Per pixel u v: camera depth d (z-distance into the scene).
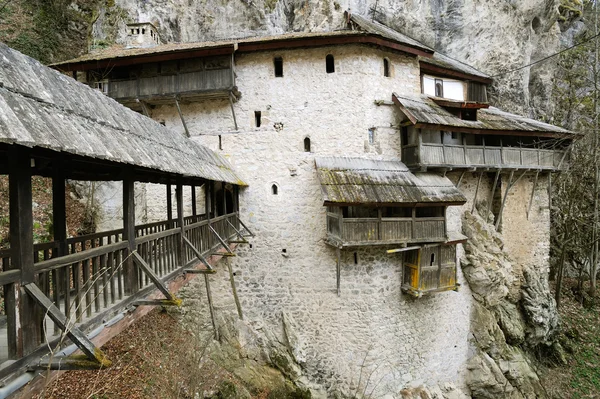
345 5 16.08
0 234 8.90
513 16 17.52
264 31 15.20
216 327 10.99
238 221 11.54
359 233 9.84
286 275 11.55
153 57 10.99
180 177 6.27
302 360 10.91
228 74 11.18
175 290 5.86
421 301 11.91
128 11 14.92
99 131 3.66
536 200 15.55
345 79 11.71
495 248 13.66
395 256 11.46
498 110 16.23
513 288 14.75
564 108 20.70
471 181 14.04
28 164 2.80
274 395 9.71
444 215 10.84
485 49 17.55
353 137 11.70
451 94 14.40
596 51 16.84
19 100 2.68
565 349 14.87
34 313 2.79
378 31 13.94
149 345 8.87
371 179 10.60
